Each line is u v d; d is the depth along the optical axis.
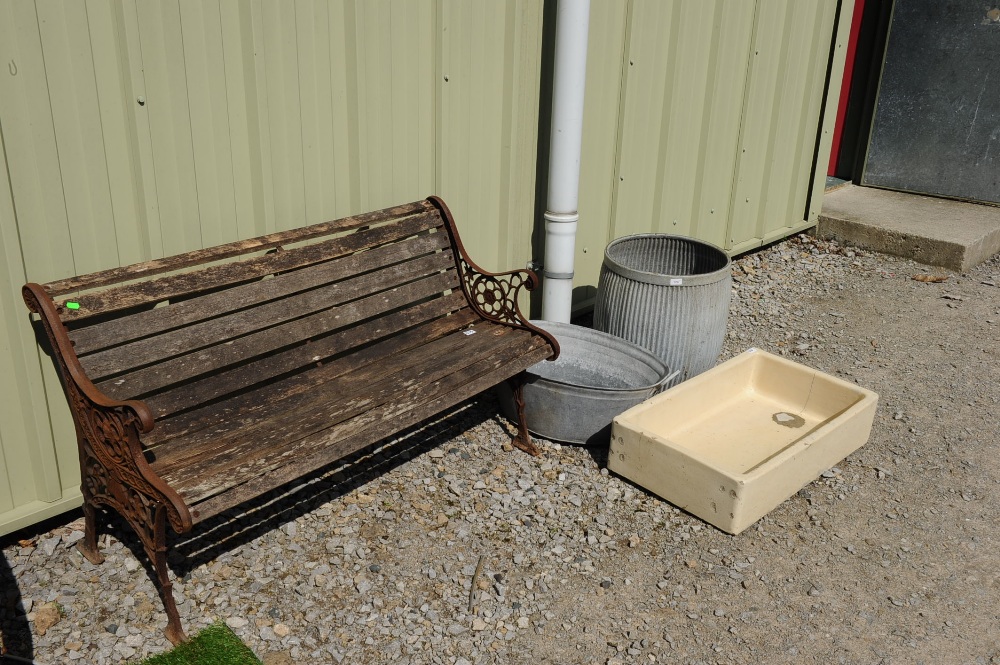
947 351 5.52
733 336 5.62
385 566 3.36
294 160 3.74
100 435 2.88
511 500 3.79
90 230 3.23
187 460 2.93
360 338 3.74
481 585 3.31
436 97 4.16
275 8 3.48
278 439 3.07
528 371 4.38
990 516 3.88
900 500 3.95
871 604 3.32
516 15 4.34
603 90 4.96
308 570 3.31
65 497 3.46
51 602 3.10
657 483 3.81
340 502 3.70
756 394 4.60
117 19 3.08
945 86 7.73
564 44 4.28
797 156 7.00
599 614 3.21
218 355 3.29
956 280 6.72
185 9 3.24
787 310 6.08
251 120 3.55
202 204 3.51
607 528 3.65
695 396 4.27
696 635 3.13
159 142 3.31
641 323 4.48
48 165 3.06
